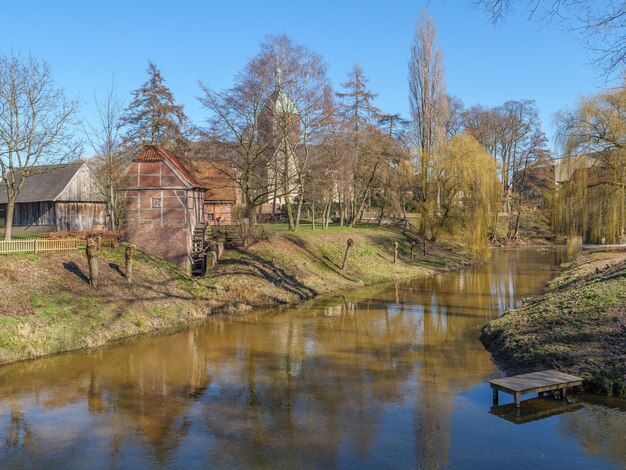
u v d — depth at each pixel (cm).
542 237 6525
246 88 3119
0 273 1875
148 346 1755
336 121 3534
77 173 3962
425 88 5000
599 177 3453
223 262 2969
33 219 3922
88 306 1939
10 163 2416
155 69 4294
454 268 4128
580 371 1218
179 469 877
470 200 4375
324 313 2358
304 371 1450
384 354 1620
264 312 2400
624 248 3562
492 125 7000
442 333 1909
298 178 3609
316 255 3475
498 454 901
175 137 4306
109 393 1277
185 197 2802
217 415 1122
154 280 2412
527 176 7200
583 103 3309
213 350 1698
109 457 929
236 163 3422
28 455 941
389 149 4678
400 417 1086
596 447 918
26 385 1340
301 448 948
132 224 2827
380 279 3466
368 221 5762
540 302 2019
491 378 1336
